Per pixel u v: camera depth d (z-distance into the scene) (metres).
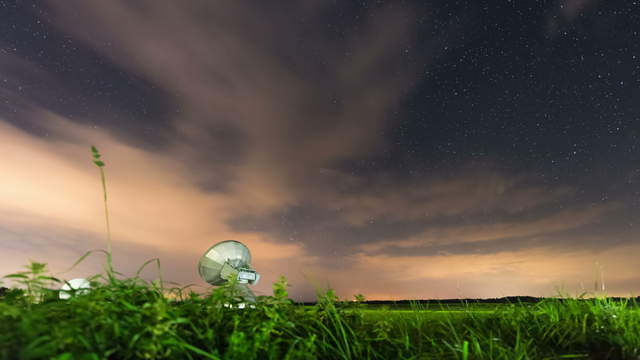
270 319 3.09
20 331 2.11
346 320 3.53
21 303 2.59
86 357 2.06
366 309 3.71
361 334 3.33
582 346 3.34
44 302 2.65
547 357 3.16
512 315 3.98
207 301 3.03
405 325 3.77
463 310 4.38
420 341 3.38
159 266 2.99
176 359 2.48
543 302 4.19
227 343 2.82
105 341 2.27
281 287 3.28
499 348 3.23
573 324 3.65
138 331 2.40
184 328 2.81
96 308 2.35
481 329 3.76
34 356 1.94
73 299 2.53
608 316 3.72
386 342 3.38
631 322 3.53
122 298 2.65
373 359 3.10
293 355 2.80
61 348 2.13
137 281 2.92
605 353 3.18
